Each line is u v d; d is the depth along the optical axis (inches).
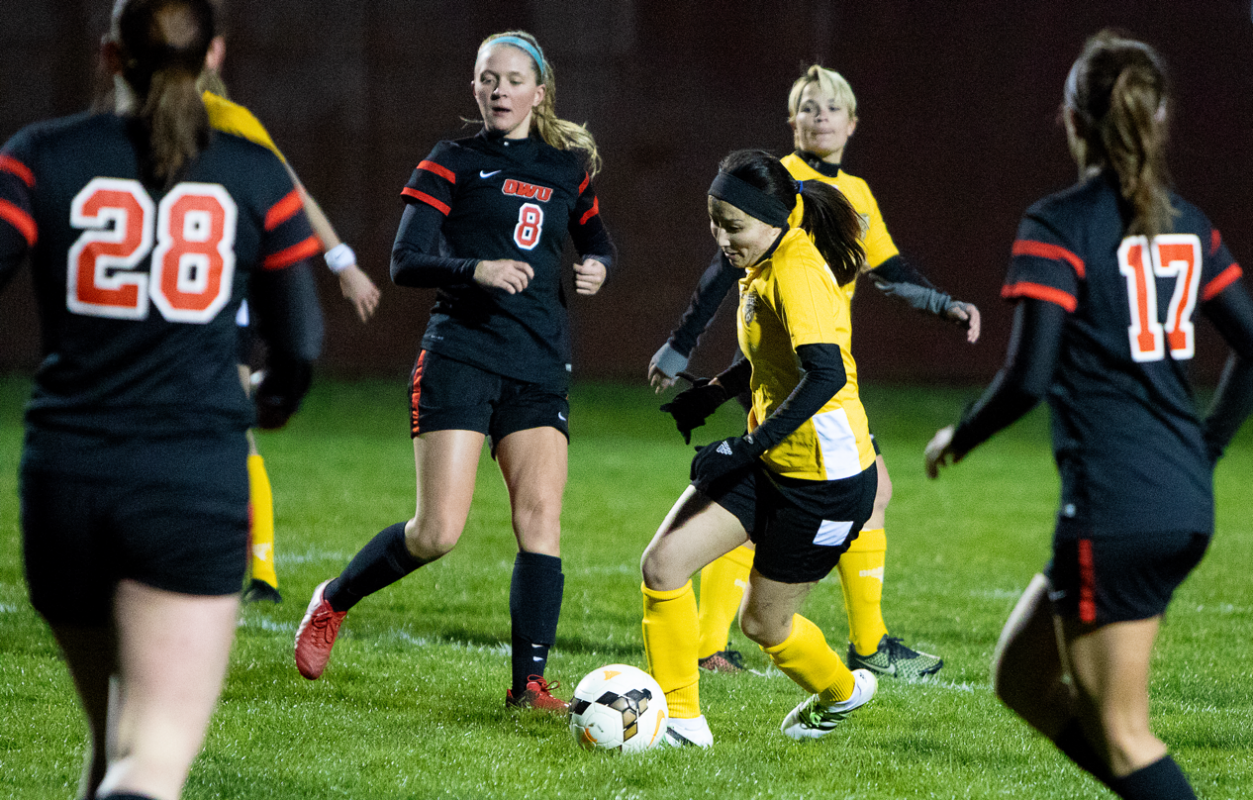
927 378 2723.9
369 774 522.6
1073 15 2674.7
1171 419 390.6
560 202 666.2
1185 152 2689.5
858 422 553.0
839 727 631.8
